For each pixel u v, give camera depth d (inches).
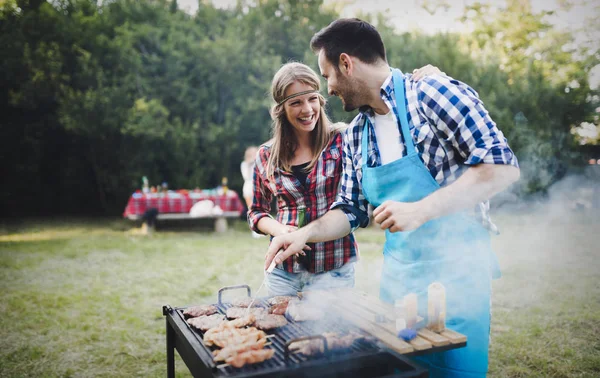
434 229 66.1
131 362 122.8
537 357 120.2
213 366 53.1
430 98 60.9
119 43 358.9
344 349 57.3
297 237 73.0
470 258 64.6
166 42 377.4
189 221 371.2
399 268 70.5
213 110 377.1
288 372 53.0
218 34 384.8
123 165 377.1
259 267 216.2
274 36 372.8
